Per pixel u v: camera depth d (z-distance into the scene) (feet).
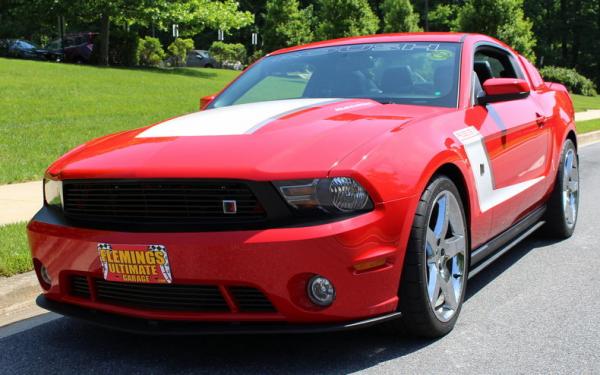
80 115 47.01
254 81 15.15
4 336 12.21
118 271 9.86
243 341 11.33
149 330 9.83
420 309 10.40
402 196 9.86
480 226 12.54
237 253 9.17
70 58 109.70
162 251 9.45
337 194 9.30
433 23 226.58
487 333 11.46
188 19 108.37
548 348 10.80
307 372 9.96
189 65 166.81
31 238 11.01
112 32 106.73
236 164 9.47
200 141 10.50
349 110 11.95
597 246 17.93
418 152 10.43
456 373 9.85
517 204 14.60
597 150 43.62
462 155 11.58
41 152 34.01
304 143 9.96
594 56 230.07
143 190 9.80
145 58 113.39
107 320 10.29
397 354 10.55
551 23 231.91
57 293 10.87
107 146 11.37
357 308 9.54
